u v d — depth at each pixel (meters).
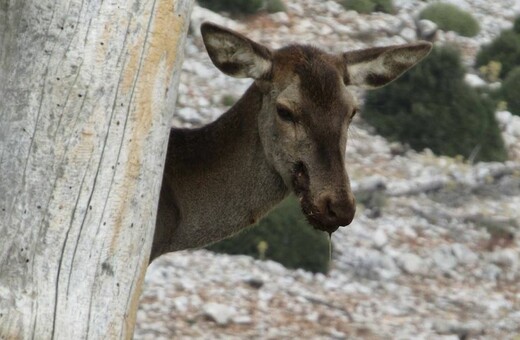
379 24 83.06
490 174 64.06
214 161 24.53
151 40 17.34
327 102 23.08
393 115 68.56
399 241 55.25
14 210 17.03
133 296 17.88
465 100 68.56
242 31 77.00
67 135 17.03
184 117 65.12
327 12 83.06
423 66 69.38
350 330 44.59
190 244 24.83
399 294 49.84
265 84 23.80
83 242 17.19
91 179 17.16
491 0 94.69
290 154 23.28
